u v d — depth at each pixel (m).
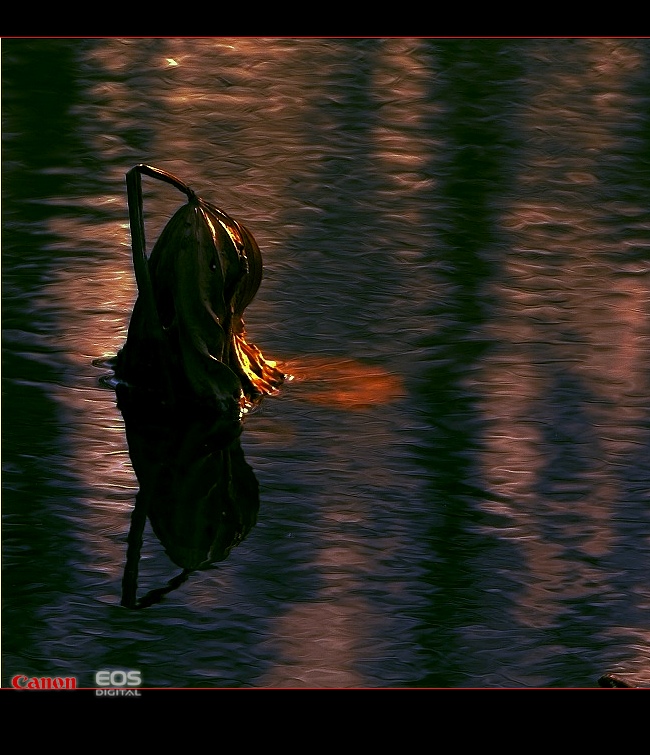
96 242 48.38
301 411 36.66
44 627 27.12
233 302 37.06
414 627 27.03
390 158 56.03
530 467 33.69
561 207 51.91
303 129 58.91
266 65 65.88
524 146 57.44
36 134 57.53
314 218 50.66
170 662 26.08
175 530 30.75
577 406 37.09
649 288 45.59
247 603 27.89
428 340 41.41
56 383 38.16
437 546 30.00
